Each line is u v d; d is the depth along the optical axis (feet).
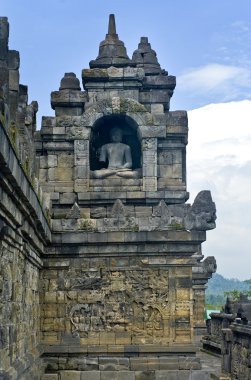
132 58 104.37
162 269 82.84
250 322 92.27
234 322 99.14
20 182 46.01
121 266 82.79
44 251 80.84
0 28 43.93
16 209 49.21
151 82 99.55
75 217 82.53
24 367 57.11
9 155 39.96
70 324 81.66
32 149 63.21
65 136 96.22
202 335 136.77
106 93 98.53
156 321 81.87
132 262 82.84
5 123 38.14
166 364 80.38
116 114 96.89
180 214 82.58
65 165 96.48
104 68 99.66
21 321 60.13
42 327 81.30
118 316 81.97
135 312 82.12
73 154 96.58
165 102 98.89
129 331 81.71
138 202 95.40
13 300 53.62
